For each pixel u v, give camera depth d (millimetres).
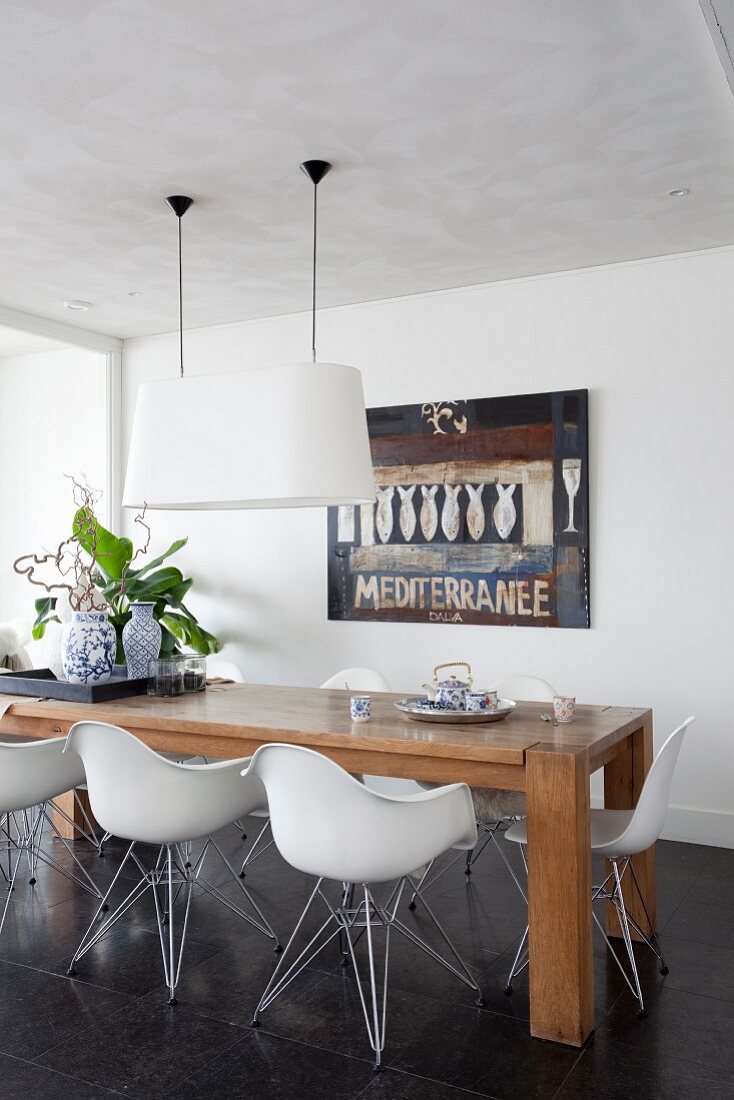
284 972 2984
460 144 3229
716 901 3594
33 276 4758
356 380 3576
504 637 4805
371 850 2484
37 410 6809
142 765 2812
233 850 4219
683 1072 2383
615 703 4527
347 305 5293
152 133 3143
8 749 3164
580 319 4645
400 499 5086
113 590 5039
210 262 4531
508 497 4785
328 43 2594
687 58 2668
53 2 2398
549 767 2561
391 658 5137
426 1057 2471
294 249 4340
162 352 5980
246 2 2402
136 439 3748
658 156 3332
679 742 2811
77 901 3600
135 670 3840
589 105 2947
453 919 3420
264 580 5566
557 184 3586
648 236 4188
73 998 2807
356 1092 2301
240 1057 2469
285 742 2959
